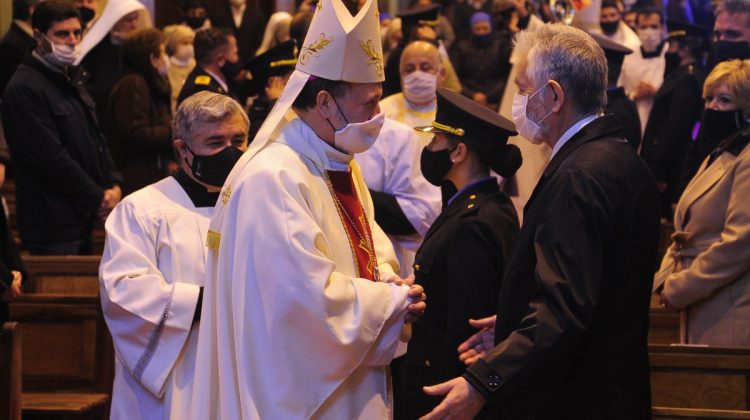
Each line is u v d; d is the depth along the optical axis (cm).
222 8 1027
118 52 796
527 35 332
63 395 486
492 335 349
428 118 611
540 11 987
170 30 833
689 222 466
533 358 282
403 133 493
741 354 397
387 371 366
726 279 434
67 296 498
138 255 380
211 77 653
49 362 496
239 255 301
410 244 493
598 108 321
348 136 314
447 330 389
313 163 317
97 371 488
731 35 610
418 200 486
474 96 872
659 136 757
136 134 679
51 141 588
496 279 390
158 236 388
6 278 432
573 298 284
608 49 645
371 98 314
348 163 329
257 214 301
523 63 325
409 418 404
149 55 695
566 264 288
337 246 316
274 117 315
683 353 401
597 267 290
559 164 310
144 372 367
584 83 317
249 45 1016
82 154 609
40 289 552
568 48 318
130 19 795
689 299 444
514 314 306
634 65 860
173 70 830
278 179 303
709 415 367
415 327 404
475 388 285
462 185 412
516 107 327
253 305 299
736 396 397
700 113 750
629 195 301
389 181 488
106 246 388
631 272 303
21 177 598
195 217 393
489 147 407
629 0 972
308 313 293
